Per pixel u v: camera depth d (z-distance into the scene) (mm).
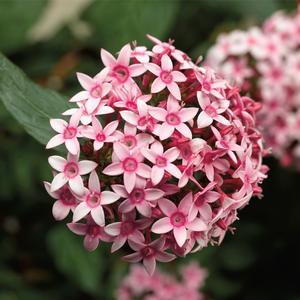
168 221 246
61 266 401
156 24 405
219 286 433
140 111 249
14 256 437
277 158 411
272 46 398
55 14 421
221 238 264
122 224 246
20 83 278
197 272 434
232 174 259
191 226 247
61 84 430
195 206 249
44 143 272
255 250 426
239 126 266
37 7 422
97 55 439
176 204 256
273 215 424
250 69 399
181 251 252
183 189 256
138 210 241
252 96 400
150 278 433
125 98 256
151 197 242
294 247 426
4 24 419
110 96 258
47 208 430
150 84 269
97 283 403
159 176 240
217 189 254
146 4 407
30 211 433
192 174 248
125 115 249
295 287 429
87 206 244
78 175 245
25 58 441
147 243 250
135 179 241
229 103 272
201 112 258
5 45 419
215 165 253
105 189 255
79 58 439
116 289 425
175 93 257
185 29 448
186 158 250
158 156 245
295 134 399
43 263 439
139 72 265
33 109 277
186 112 255
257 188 267
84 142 260
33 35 421
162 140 253
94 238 249
